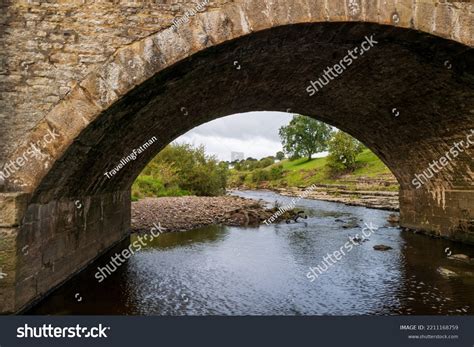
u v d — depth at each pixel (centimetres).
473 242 1154
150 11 597
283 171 7238
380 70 888
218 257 1102
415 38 688
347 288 807
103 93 582
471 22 674
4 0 584
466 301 716
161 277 888
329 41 713
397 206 2352
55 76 582
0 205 539
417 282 841
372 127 1351
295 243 1323
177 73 654
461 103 940
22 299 593
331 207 2653
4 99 576
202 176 3875
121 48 589
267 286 823
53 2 589
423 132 1185
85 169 763
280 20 608
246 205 2717
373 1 634
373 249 1199
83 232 922
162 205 2412
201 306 698
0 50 579
